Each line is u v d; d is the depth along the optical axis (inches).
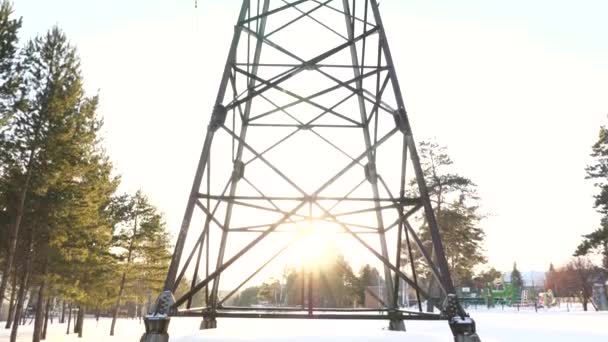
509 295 2844.5
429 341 230.8
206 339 221.1
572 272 3193.9
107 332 1476.4
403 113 276.5
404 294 2094.0
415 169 262.1
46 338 1178.6
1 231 818.2
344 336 230.8
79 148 875.4
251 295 3272.6
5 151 780.0
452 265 1620.3
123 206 1433.3
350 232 259.6
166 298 219.1
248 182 355.9
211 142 265.1
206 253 346.0
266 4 386.6
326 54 313.9
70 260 945.5
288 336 230.5
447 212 1614.2
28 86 807.1
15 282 1025.5
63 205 838.5
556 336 690.2
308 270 411.2
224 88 284.7
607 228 1261.1
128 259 1437.0
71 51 853.2
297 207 256.7
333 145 364.2
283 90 304.5
